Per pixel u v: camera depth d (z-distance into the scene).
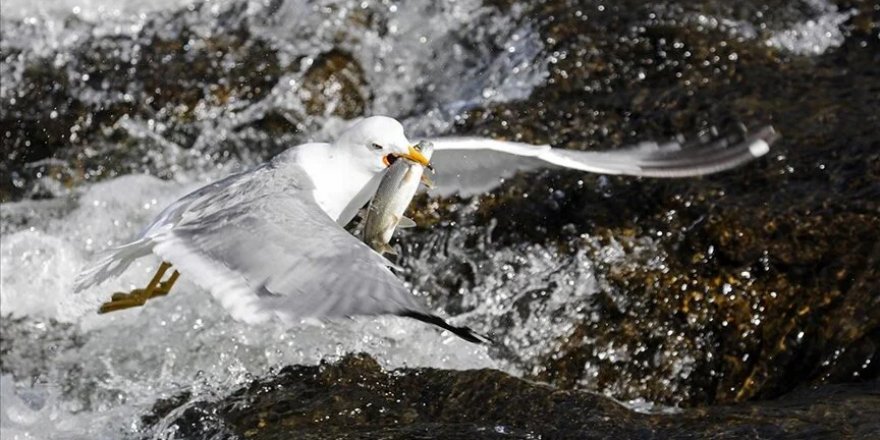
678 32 15.04
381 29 15.48
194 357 11.89
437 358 11.71
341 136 10.14
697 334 11.72
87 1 15.34
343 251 8.21
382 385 10.98
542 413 10.40
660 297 11.92
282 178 9.42
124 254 9.06
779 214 12.12
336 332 11.70
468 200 12.89
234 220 8.66
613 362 11.77
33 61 14.79
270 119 14.62
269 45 15.20
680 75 14.56
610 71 14.65
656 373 11.66
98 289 12.88
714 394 11.48
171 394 11.42
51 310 12.83
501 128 13.90
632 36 15.03
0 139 14.28
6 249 13.28
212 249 8.47
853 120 13.56
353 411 10.61
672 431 10.01
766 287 11.70
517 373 11.82
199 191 9.45
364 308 7.77
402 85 15.14
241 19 15.41
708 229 12.16
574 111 14.06
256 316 7.90
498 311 12.26
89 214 13.69
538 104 14.30
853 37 15.27
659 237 12.29
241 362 11.68
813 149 13.04
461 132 13.99
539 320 12.09
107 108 14.47
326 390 10.95
